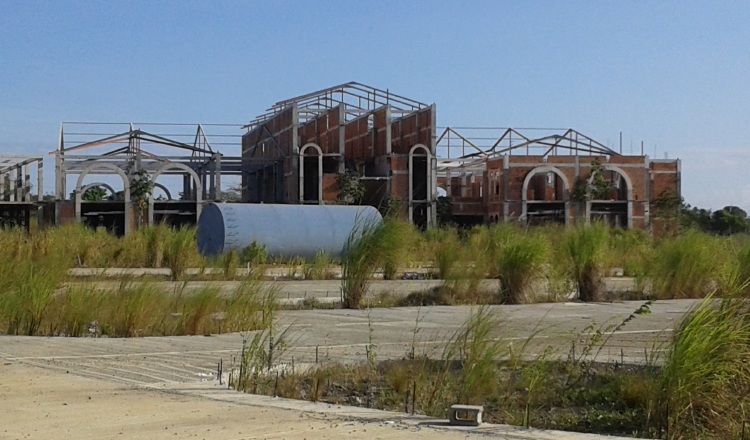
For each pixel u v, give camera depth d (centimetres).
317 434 772
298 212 3981
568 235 2484
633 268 3111
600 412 998
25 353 1277
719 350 953
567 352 1360
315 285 2756
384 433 784
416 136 7094
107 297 1600
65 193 6612
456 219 7756
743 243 2609
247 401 938
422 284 2591
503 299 2286
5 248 2453
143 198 6556
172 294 1761
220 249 3747
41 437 750
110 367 1161
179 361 1224
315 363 1246
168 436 756
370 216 2677
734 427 913
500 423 927
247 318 1639
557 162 7312
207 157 7119
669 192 7488
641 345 1461
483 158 8019
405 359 1268
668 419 914
